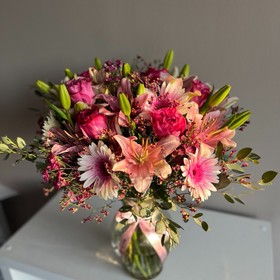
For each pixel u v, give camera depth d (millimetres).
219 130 754
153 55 1060
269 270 986
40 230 1146
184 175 684
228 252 1044
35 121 1292
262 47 951
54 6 1091
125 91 768
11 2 1129
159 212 835
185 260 1025
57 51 1157
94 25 1077
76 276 992
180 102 741
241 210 1199
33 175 1438
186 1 962
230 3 930
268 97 1003
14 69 1234
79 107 770
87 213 1196
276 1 895
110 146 735
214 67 1017
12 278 1097
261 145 1072
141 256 942
